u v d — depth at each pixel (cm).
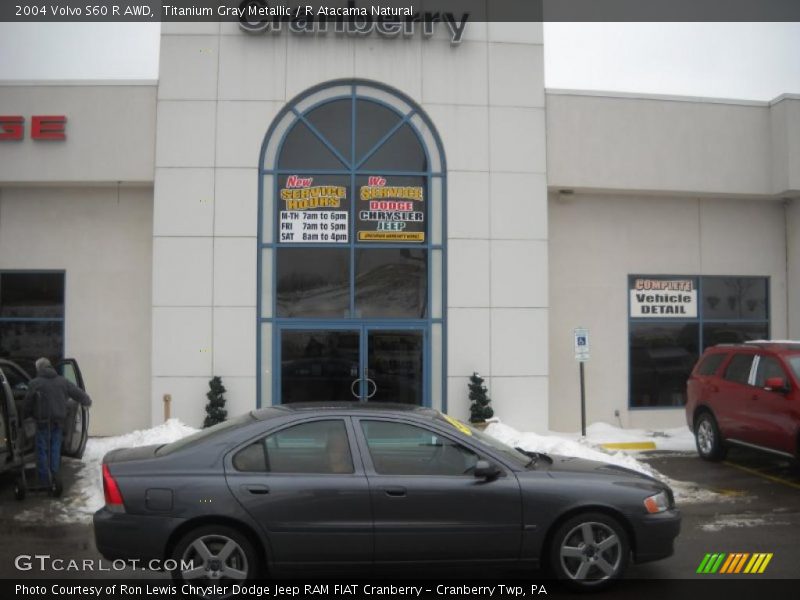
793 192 1377
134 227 1315
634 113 1354
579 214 1412
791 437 948
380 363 1259
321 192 1263
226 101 1252
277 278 1251
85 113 1258
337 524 532
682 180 1365
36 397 861
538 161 1299
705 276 1448
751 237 1464
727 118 1385
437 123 1282
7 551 682
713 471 1063
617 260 1420
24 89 1253
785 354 1009
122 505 524
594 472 588
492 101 1295
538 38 1311
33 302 1305
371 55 1278
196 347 1224
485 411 1215
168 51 1248
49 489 867
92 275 1309
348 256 1266
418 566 539
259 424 560
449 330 1262
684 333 1438
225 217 1238
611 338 1412
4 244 1302
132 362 1304
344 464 548
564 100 1331
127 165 1258
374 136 1280
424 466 556
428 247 1274
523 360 1273
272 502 529
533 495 552
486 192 1284
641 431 1385
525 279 1281
